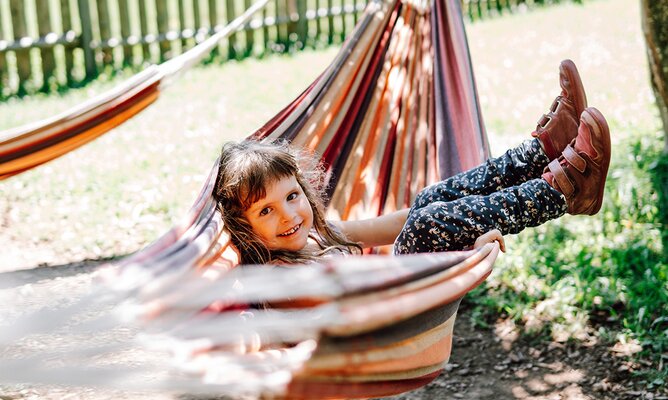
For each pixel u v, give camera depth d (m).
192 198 6.31
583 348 4.40
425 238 3.00
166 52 10.91
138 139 7.78
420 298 2.15
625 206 5.54
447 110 4.38
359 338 2.11
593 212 3.18
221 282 2.09
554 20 12.04
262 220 2.93
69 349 2.15
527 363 4.36
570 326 4.52
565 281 4.82
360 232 3.51
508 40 11.01
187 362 1.89
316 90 4.09
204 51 4.14
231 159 2.94
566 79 3.27
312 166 3.61
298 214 2.98
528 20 12.20
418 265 2.25
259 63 10.56
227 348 2.07
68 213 6.17
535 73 9.39
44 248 5.66
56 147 3.64
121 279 1.97
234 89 9.38
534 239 5.35
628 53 9.90
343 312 1.96
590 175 3.06
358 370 2.17
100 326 1.87
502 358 4.42
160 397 4.04
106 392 4.05
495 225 2.99
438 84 4.52
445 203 3.04
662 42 5.51
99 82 10.02
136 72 10.39
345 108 4.20
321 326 1.93
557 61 9.84
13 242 5.76
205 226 2.67
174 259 2.20
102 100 3.68
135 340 1.90
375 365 2.21
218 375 1.90
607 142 3.02
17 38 9.91
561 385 4.16
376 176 4.11
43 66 10.08
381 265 2.13
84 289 4.83
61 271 5.25
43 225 6.00
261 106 8.66
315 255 3.11
